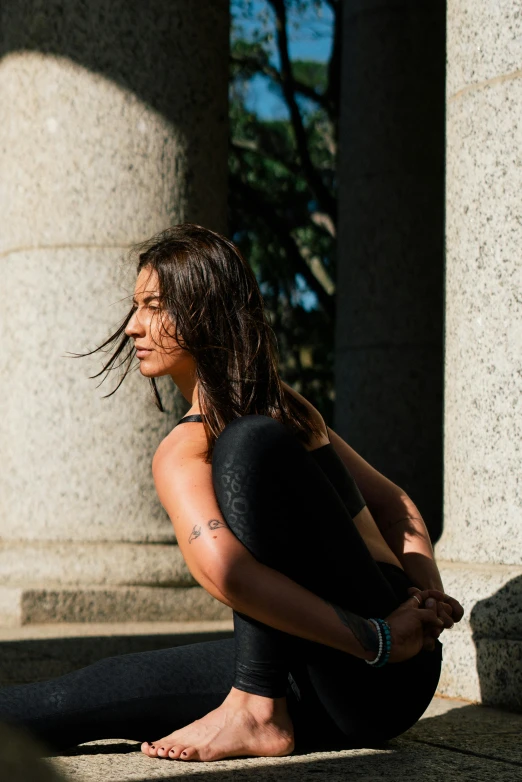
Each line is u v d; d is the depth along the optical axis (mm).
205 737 2607
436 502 9570
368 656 2514
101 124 6422
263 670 2615
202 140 6625
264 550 2488
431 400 9625
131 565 6254
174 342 2799
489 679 3705
